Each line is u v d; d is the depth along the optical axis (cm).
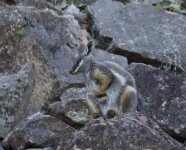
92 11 2339
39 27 2061
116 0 2572
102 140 1282
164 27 2286
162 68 2133
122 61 2072
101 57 2061
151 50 2147
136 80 1727
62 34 2084
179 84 1695
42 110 1780
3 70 1833
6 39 1880
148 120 1364
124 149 1268
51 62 1997
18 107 1628
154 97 1681
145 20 2316
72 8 2395
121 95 1535
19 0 2188
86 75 1586
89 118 1655
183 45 2198
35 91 1802
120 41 2173
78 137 1297
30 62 1834
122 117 1334
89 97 1586
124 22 2294
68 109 1670
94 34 2267
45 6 2161
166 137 1338
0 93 1628
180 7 2542
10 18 1912
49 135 1504
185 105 1631
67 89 1847
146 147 1273
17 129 1520
